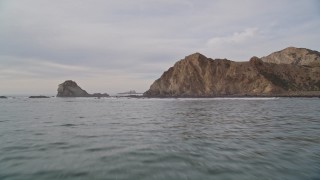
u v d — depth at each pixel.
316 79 157.38
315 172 10.04
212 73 153.38
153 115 38.16
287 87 150.00
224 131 21.33
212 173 10.18
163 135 19.56
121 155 13.27
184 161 11.95
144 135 19.67
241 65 155.25
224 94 139.38
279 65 167.38
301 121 28.06
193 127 24.08
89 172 10.48
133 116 36.94
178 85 149.12
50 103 88.50
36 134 20.48
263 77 146.38
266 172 10.16
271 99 100.56
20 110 52.06
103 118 34.28
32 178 9.75
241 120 29.88
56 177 9.88
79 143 16.59
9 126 25.64
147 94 155.62
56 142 17.00
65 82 182.00
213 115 36.72
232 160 11.98
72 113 43.53
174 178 9.70
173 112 43.28
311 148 14.30
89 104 79.56
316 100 88.75
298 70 164.50
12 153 13.84
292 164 11.16
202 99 107.50
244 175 9.87
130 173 10.32
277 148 14.41
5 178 9.75
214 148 14.64
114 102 93.31
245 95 129.88
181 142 16.59
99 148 15.04
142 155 13.22
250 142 16.31
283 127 23.30
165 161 11.99
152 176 9.95
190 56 162.88
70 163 11.83
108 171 10.59
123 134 20.25
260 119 30.72
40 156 13.16
